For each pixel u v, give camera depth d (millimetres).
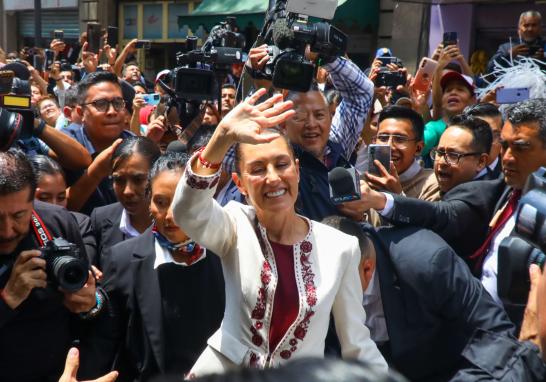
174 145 3713
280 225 2293
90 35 7492
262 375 872
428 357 2846
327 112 3508
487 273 3207
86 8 14586
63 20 15273
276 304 2229
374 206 3008
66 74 7781
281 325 2227
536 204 1847
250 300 2232
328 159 3643
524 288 1892
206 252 2758
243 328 2244
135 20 14156
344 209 3041
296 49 3365
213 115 4387
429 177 4273
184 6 13430
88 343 2789
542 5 9289
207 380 881
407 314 2822
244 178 2287
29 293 2521
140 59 13992
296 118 3457
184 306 2736
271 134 2195
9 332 2576
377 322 2908
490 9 9750
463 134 3770
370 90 3904
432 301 2783
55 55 8320
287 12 3418
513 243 1880
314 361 880
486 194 3271
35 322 2613
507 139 3127
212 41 4207
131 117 5688
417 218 3033
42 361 2645
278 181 2244
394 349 2824
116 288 2822
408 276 2801
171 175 2783
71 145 3867
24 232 2531
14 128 2734
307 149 3471
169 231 2719
